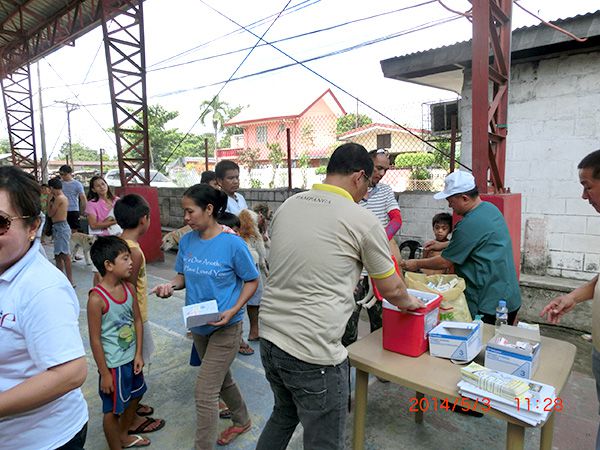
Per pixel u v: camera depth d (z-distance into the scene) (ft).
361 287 9.27
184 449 7.69
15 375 3.79
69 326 3.79
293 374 5.25
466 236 8.02
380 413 8.78
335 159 5.62
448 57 15.49
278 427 6.13
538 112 14.34
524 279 14.03
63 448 4.12
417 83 20.75
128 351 7.20
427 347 6.61
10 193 3.67
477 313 8.13
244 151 67.56
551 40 12.74
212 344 6.99
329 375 5.21
